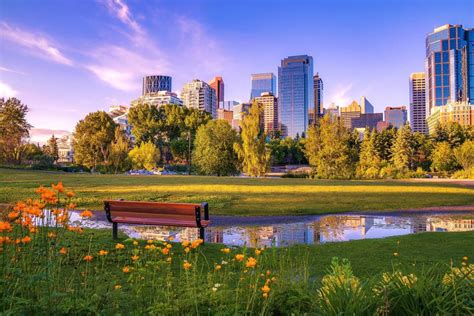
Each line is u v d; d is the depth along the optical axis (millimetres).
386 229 10664
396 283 2641
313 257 6574
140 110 79812
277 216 12680
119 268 5387
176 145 74062
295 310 2691
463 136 70750
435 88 196250
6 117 52250
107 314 2842
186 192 19078
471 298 2438
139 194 17594
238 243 8672
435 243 7742
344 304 2408
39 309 2768
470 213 13711
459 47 191875
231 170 51844
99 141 63844
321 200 16578
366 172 50375
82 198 15688
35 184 21672
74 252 5586
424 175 49594
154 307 2863
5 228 3182
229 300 2988
